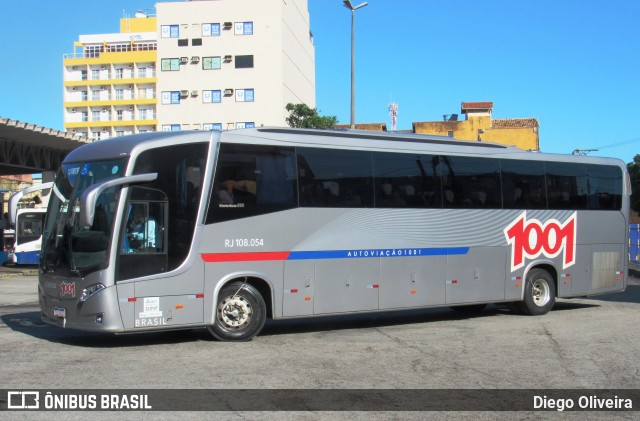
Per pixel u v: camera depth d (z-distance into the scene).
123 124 83.31
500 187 13.12
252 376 7.64
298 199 10.52
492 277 12.89
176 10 64.75
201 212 9.60
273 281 10.22
